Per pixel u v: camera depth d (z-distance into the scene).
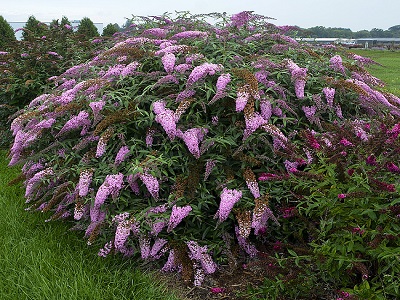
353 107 3.90
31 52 6.90
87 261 3.14
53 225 3.76
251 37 4.26
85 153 3.59
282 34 4.52
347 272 2.54
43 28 8.66
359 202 2.50
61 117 3.94
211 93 3.45
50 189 3.80
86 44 7.19
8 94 6.59
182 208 2.95
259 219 2.91
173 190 3.18
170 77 3.47
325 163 2.81
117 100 3.68
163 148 3.37
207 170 3.06
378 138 2.62
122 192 3.20
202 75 3.32
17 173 5.21
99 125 3.23
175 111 3.30
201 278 2.96
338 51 4.57
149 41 4.17
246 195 3.17
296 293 2.68
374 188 2.42
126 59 3.95
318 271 2.80
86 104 3.66
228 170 3.24
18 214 3.92
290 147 3.02
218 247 3.13
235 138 3.30
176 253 3.03
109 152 3.37
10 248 3.31
